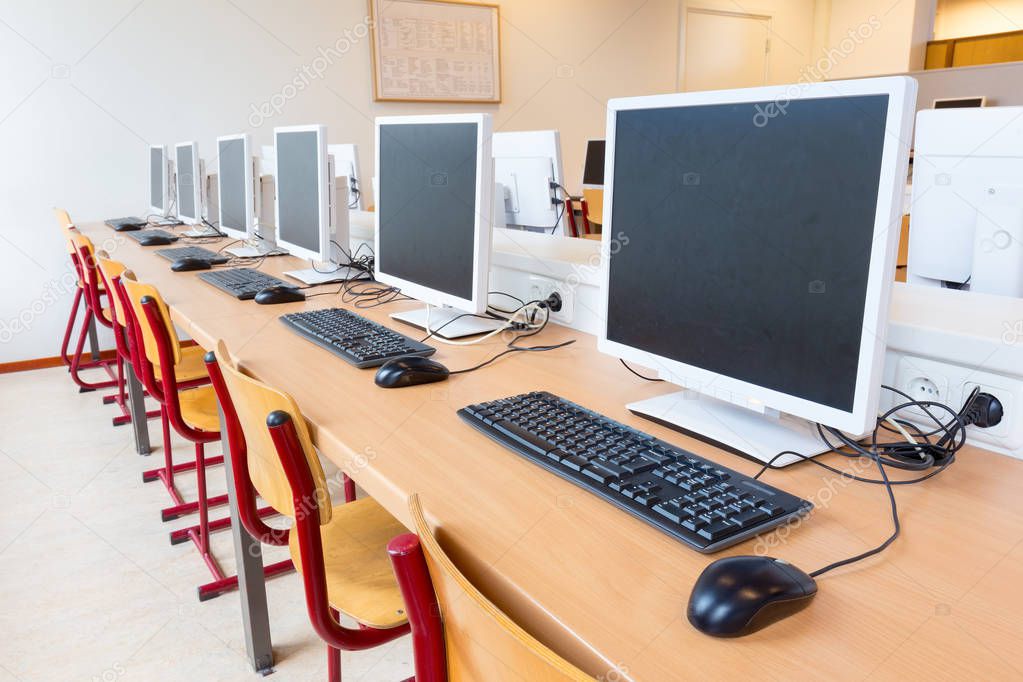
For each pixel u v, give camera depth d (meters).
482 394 1.27
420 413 1.18
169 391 1.90
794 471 0.95
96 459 2.92
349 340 1.58
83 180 4.20
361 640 1.13
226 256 3.03
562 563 0.74
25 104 3.97
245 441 1.35
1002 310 1.15
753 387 0.97
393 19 4.98
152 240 3.44
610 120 1.14
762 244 0.93
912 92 0.75
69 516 2.45
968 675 0.57
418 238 1.71
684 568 0.73
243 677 1.71
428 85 5.20
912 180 1.57
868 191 0.80
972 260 1.46
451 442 1.06
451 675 0.67
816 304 0.87
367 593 1.23
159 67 4.28
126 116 4.24
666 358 1.10
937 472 0.94
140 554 2.22
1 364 4.11
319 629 1.11
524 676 0.53
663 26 6.21
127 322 2.10
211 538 2.31
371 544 1.37
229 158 3.25
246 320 1.87
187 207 3.98
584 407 1.18
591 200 4.07
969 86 4.61
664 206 1.07
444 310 1.91
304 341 1.66
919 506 0.85
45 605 1.97
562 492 0.89
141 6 4.17
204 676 1.71
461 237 1.55
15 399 3.65
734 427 1.05
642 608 0.66
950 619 0.64
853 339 0.84
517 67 5.57
